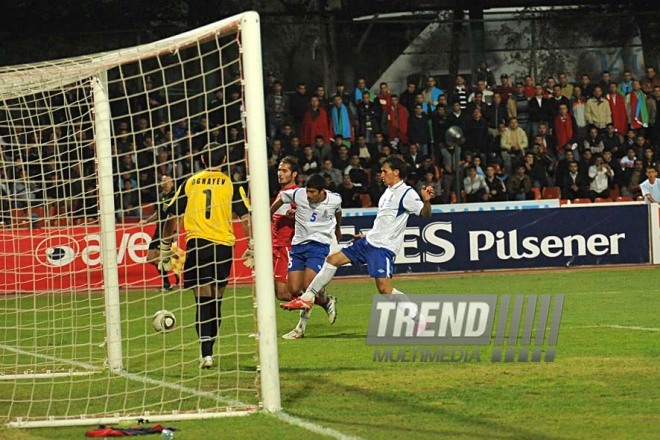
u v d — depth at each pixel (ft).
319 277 115.65
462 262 218.59
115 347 101.14
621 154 263.90
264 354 75.20
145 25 273.13
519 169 250.16
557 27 284.61
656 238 224.74
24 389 91.97
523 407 73.67
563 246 221.46
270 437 65.87
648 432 64.95
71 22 268.00
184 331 133.39
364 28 281.54
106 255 100.78
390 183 113.09
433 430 66.44
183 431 69.10
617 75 286.25
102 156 99.25
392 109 256.11
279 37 279.69
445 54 283.59
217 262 96.94
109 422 74.18
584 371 89.04
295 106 258.98
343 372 91.97
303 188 121.60
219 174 98.48
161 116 249.34
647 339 110.11
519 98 264.93
